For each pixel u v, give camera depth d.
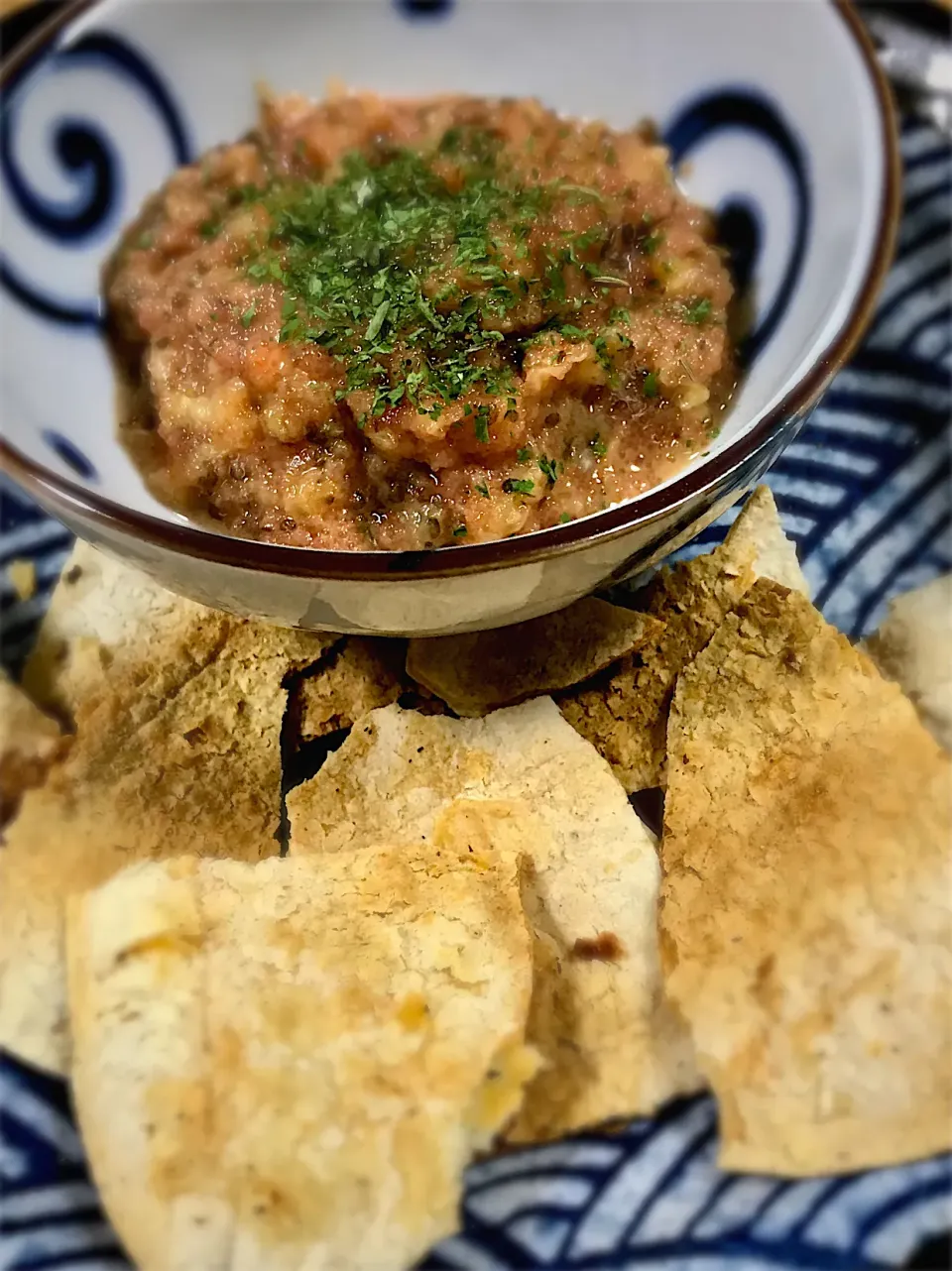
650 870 0.14
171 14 0.17
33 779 0.14
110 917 0.13
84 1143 0.12
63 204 0.16
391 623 0.13
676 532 0.13
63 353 0.15
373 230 0.14
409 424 0.13
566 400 0.14
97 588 0.16
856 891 0.13
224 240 0.15
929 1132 0.12
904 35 0.18
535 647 0.15
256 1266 0.12
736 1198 0.12
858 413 0.17
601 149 0.16
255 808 0.14
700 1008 0.12
